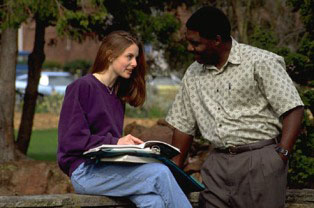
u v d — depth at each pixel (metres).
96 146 9.94
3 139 21.64
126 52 10.20
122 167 9.92
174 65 24.42
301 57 15.43
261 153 10.34
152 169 9.75
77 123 9.94
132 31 22.80
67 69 65.75
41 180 18.41
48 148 32.88
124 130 19.53
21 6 19.61
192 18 10.41
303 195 12.00
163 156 9.87
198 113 10.78
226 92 10.45
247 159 10.36
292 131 10.24
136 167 9.84
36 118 44.81
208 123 10.68
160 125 19.14
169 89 44.47
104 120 10.10
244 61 10.39
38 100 47.47
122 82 10.49
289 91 10.23
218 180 10.61
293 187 14.76
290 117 10.27
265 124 10.39
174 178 9.80
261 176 10.30
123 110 10.54
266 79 10.26
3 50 21.92
